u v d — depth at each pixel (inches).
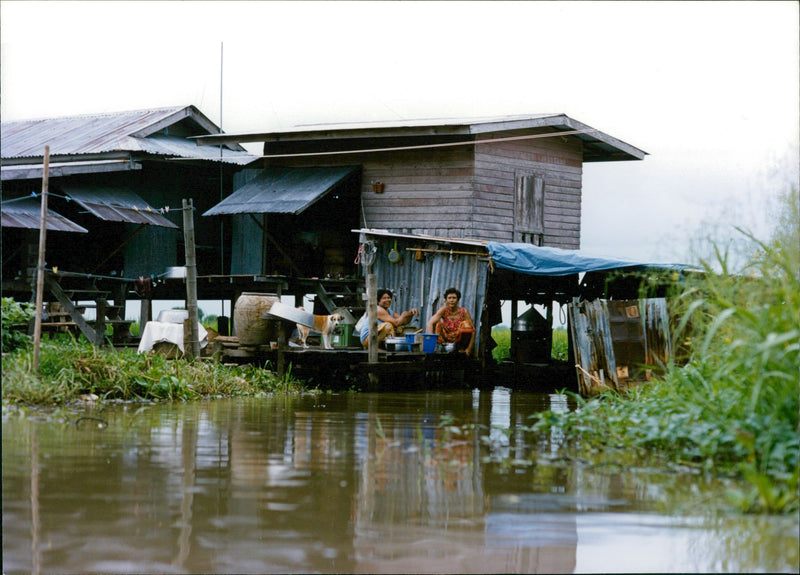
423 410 421.1
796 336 205.5
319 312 792.9
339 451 281.3
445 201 754.8
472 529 187.3
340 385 561.0
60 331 681.0
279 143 819.4
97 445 287.4
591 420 301.3
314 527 188.9
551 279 728.3
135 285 723.4
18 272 652.7
